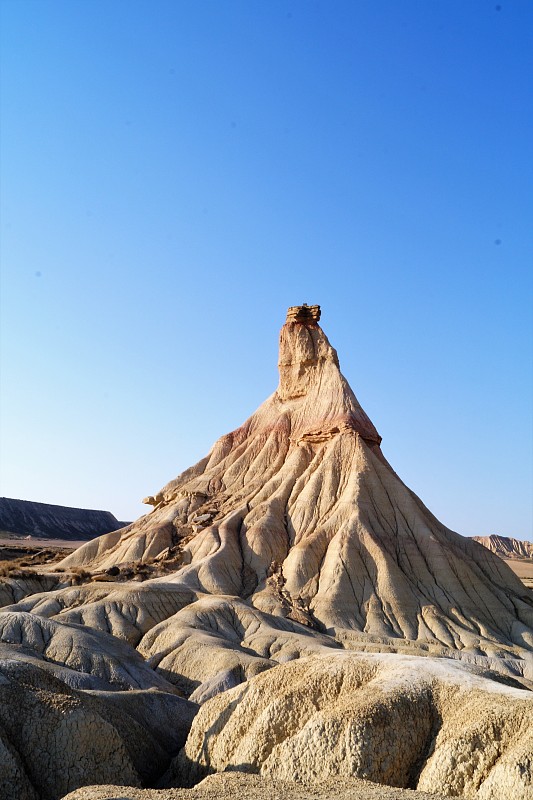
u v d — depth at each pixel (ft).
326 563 347.97
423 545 359.46
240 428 477.36
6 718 142.41
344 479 394.11
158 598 312.09
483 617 329.52
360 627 314.96
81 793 114.83
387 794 110.52
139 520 432.25
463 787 117.80
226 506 414.41
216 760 146.20
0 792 127.85
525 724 120.88
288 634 280.10
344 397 438.40
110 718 158.30
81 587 320.29
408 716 131.44
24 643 238.48
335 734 129.08
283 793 113.39
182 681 245.65
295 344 474.08
